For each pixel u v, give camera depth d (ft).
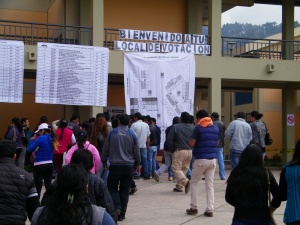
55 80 48.19
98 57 49.85
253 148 17.44
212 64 55.93
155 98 52.26
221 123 47.09
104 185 18.25
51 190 15.16
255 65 57.47
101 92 49.93
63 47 48.57
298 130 84.07
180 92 53.11
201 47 55.36
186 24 64.49
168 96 52.60
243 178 17.02
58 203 11.63
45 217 11.62
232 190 17.42
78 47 49.14
